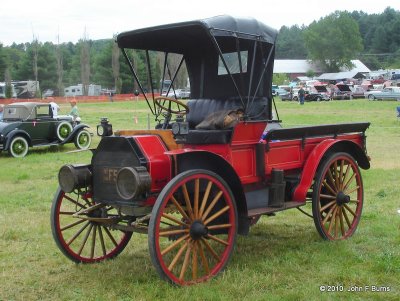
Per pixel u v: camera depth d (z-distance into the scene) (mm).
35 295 4898
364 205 8148
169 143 5191
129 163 4953
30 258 5969
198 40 6195
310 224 7270
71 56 94438
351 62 105688
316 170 6250
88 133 17625
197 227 4902
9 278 5344
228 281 4945
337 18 106312
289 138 5977
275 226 7195
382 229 6734
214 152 5363
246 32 5461
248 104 5594
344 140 6434
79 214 5324
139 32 5859
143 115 32344
